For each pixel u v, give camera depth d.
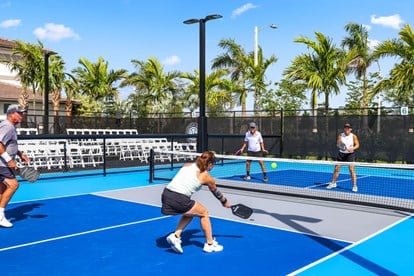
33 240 6.23
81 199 9.70
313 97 22.28
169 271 4.97
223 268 5.07
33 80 29.97
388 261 5.34
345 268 5.07
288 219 7.62
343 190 11.17
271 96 27.97
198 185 5.42
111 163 17.95
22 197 9.95
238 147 20.84
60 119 24.55
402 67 18.22
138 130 24.50
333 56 21.86
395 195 10.32
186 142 21.98
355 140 10.98
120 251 5.72
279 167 17.28
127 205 8.97
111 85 35.81
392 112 17.25
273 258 5.44
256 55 26.98
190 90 29.84
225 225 7.15
